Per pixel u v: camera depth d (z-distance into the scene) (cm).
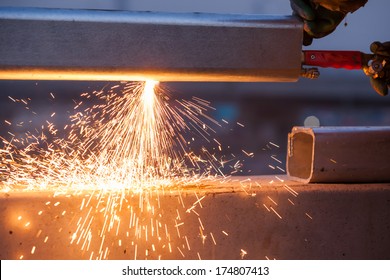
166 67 201
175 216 221
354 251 236
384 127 246
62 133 948
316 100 1459
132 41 199
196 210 223
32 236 214
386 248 238
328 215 234
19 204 213
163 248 221
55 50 196
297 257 231
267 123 1397
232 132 1202
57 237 215
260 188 230
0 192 214
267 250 229
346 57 219
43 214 214
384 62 218
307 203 232
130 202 218
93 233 216
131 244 219
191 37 201
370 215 237
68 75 200
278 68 208
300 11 210
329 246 234
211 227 224
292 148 256
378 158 242
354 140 241
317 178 240
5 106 1197
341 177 241
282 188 231
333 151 240
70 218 215
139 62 200
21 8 196
